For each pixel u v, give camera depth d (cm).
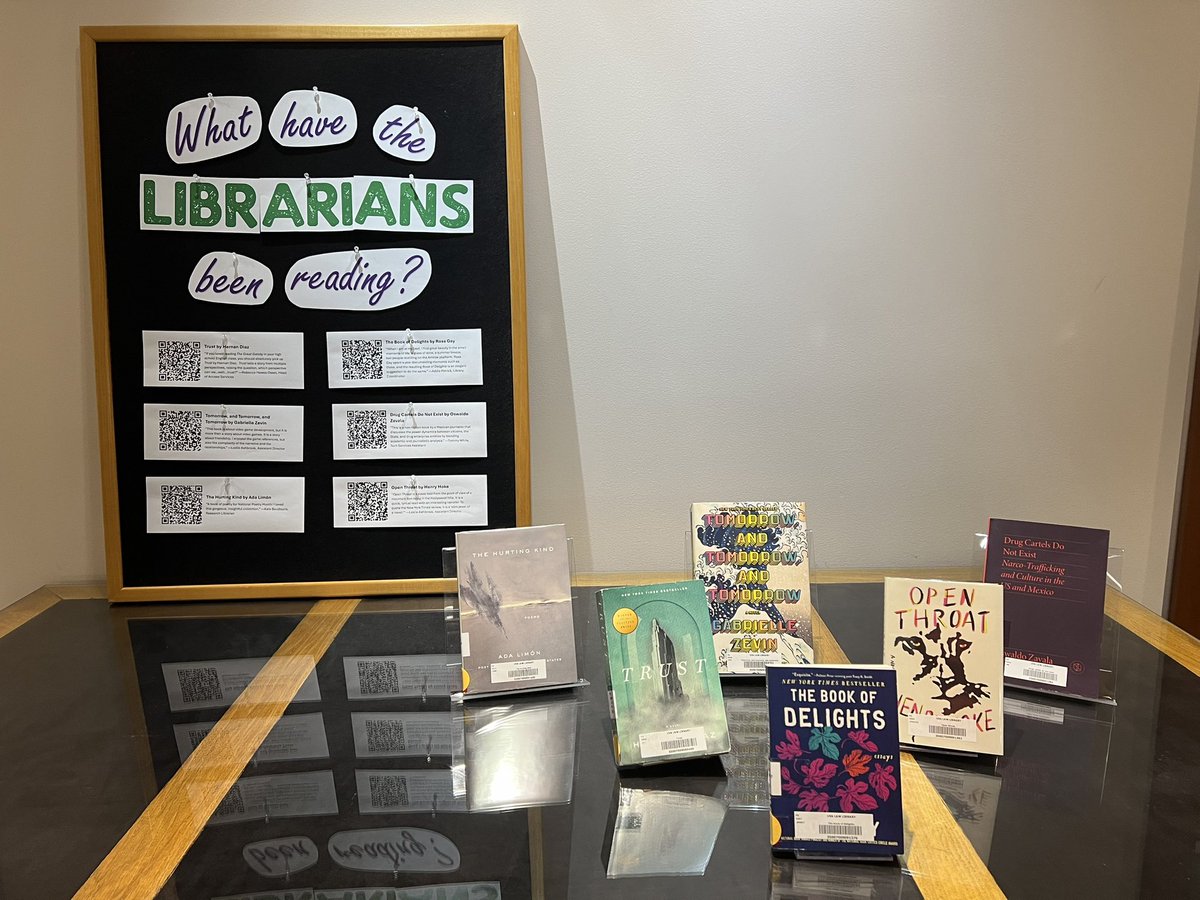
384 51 147
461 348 152
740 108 151
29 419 159
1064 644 121
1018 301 156
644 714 105
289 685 125
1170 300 156
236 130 148
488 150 149
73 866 87
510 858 88
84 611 152
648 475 162
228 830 92
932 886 84
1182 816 95
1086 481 162
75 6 147
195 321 151
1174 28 147
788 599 127
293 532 155
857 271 156
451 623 129
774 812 90
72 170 152
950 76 150
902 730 109
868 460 162
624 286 156
